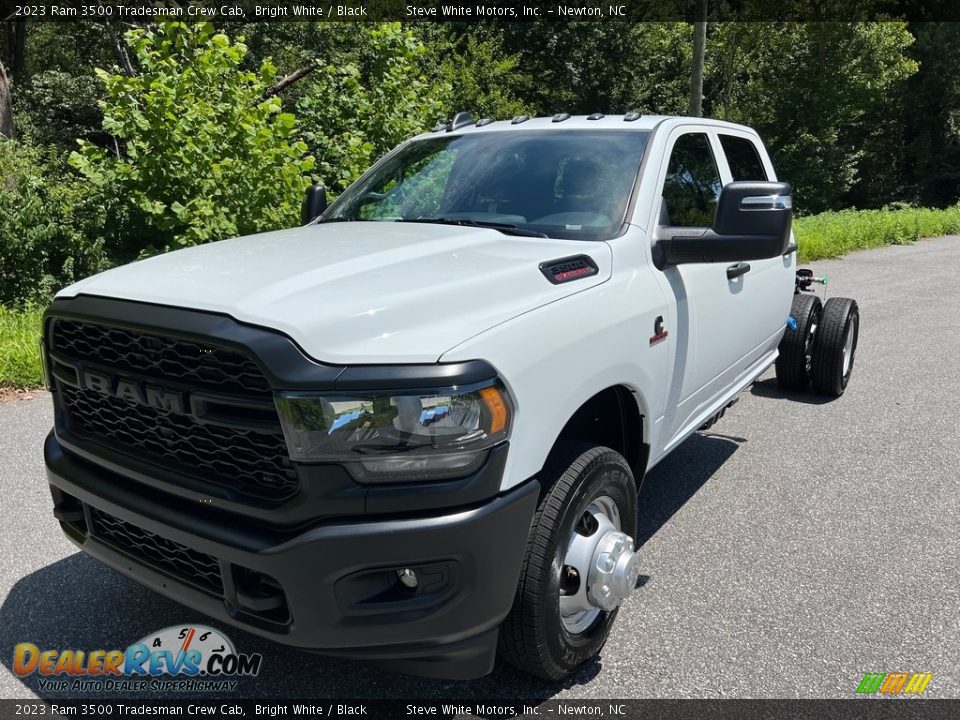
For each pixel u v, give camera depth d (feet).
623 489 9.73
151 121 30.81
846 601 11.27
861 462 16.72
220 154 32.30
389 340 7.47
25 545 12.77
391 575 7.57
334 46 75.15
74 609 10.98
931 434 18.45
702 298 12.20
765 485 15.49
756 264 14.87
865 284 42.96
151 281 8.59
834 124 122.62
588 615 9.64
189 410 7.70
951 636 10.41
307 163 33.09
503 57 96.68
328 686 9.46
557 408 8.41
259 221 31.89
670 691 9.33
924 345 27.68
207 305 7.72
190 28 34.37
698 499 14.85
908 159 147.95
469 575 7.54
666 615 10.91
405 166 13.53
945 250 61.52
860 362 25.31
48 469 9.46
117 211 32.96
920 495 15.01
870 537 13.26
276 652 10.10
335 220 13.02
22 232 30.58
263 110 32.91
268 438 7.43
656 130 12.34
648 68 113.91
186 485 7.92
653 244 11.10
